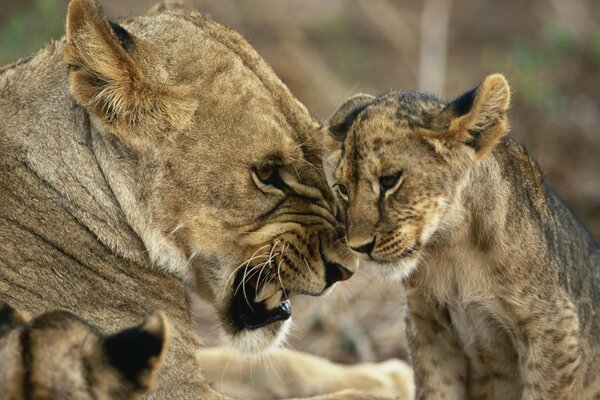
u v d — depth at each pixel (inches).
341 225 369.7
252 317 374.9
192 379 351.9
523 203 369.1
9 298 329.7
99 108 338.0
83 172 347.3
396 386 459.2
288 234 362.3
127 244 350.3
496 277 363.3
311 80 746.8
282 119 359.9
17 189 341.4
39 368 225.3
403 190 340.2
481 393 391.5
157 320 232.8
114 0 804.0
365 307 544.7
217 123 351.3
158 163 348.2
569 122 734.5
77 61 333.7
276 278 365.1
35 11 743.1
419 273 367.9
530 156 389.1
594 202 673.6
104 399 227.0
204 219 354.0
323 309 536.7
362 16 855.1
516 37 826.8
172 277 359.3
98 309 343.3
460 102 351.3
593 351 393.4
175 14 375.2
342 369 461.7
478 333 377.1
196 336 363.3
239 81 355.6
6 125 345.7
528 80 742.5
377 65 799.1
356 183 340.5
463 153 349.4
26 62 360.2
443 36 781.9
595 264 408.8
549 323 364.8
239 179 353.4
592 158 713.0
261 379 451.5
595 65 791.1
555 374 366.0
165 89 343.3
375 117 346.6
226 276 362.9
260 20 831.7
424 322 381.4
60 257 341.1
